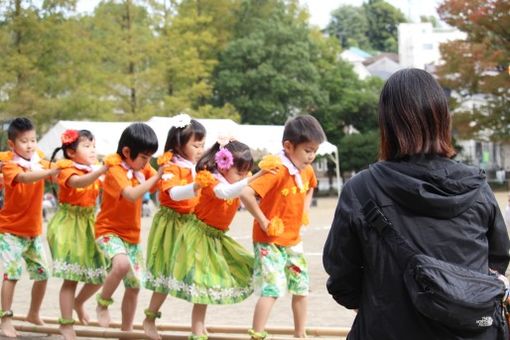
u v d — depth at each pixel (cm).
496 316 249
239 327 580
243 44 4353
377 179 261
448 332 242
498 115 3284
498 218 262
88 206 622
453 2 3125
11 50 2839
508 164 5012
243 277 547
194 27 3944
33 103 2788
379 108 273
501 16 2998
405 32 8088
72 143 610
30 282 1030
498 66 3162
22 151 625
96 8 3306
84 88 2967
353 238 262
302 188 537
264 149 2311
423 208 250
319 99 4503
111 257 575
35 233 641
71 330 595
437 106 263
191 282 529
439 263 242
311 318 703
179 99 3447
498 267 267
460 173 256
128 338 577
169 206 572
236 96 4428
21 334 659
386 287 252
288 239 536
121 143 577
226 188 514
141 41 3294
